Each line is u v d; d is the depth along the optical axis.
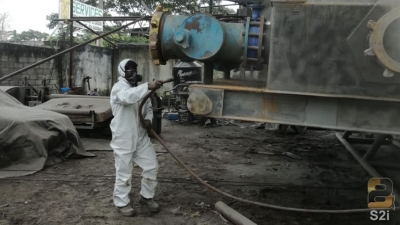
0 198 4.42
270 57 3.08
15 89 8.39
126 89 3.82
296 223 3.87
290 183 5.29
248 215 4.07
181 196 4.62
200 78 12.03
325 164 6.45
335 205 4.41
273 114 3.22
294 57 3.03
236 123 11.12
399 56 2.67
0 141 5.40
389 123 3.05
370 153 6.09
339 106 3.12
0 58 10.56
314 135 9.41
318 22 2.95
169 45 3.62
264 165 6.30
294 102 3.19
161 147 7.56
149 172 4.04
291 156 6.91
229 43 3.54
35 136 5.63
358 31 2.85
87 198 4.48
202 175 5.57
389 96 2.88
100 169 5.70
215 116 3.30
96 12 16.39
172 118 11.25
